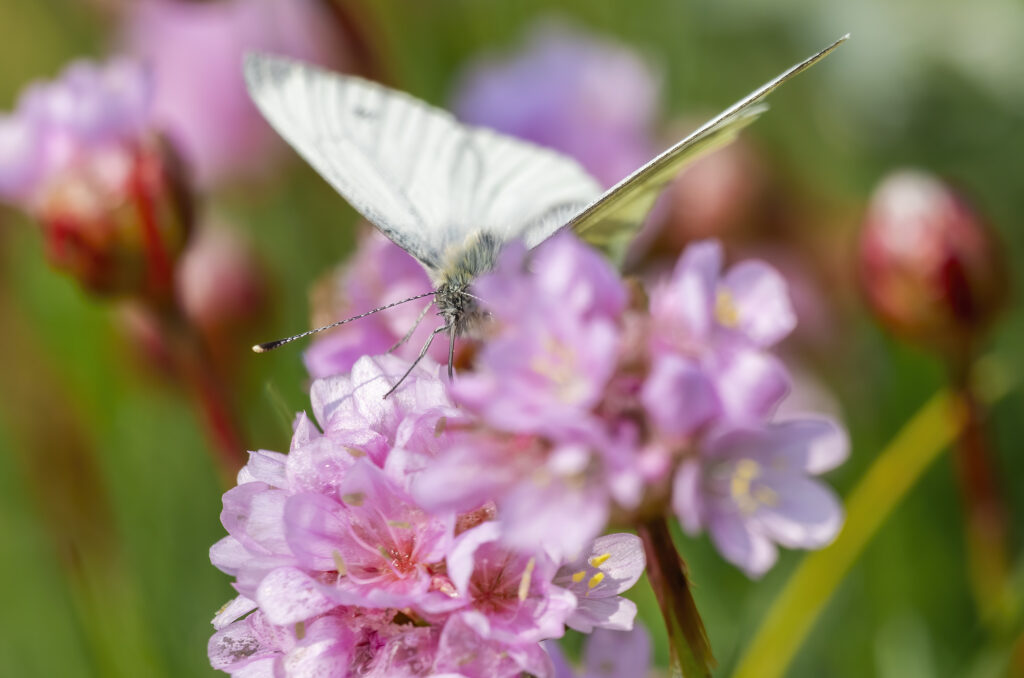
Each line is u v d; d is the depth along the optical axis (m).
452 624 0.21
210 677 0.28
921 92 0.30
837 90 0.31
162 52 0.35
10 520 0.31
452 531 0.20
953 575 0.28
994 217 0.33
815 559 0.26
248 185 0.36
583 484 0.20
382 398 0.21
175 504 0.31
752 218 0.32
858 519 0.27
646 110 0.33
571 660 0.26
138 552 0.30
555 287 0.20
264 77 0.25
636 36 0.39
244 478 0.21
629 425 0.20
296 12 0.34
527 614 0.21
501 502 0.20
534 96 0.33
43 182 0.27
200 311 0.30
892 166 0.33
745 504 0.20
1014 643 0.26
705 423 0.20
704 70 0.38
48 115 0.27
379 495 0.21
